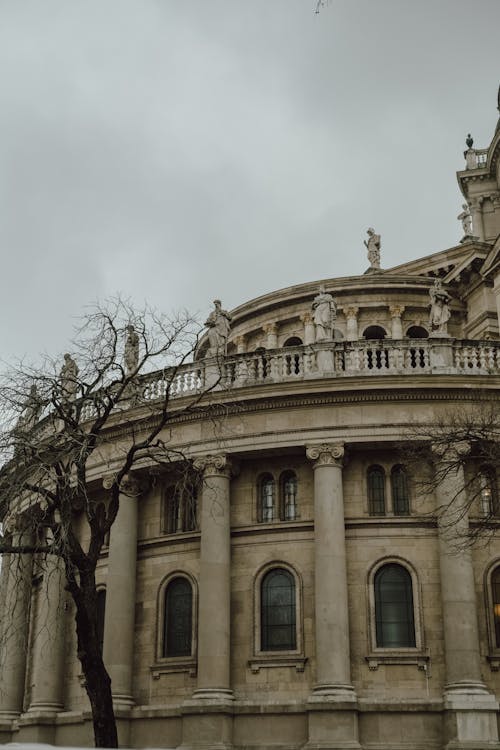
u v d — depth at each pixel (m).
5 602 39.56
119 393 26.77
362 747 29.52
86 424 36.88
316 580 32.00
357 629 32.03
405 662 31.42
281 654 32.31
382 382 33.47
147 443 27.50
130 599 35.03
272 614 33.28
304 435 33.75
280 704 30.92
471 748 28.48
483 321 45.09
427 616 32.00
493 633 31.73
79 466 25.69
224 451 34.38
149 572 35.62
